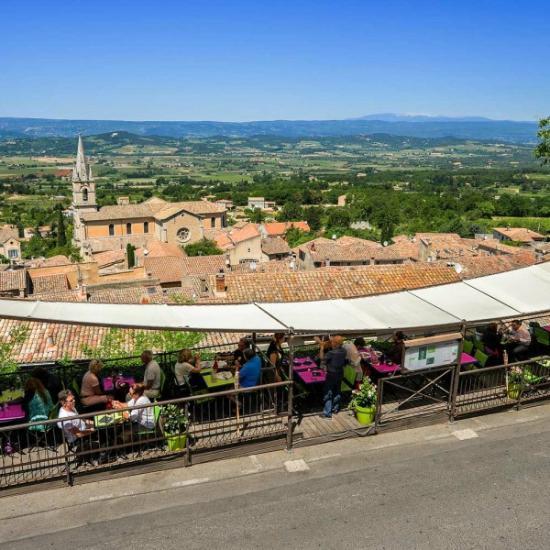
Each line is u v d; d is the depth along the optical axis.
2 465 9.45
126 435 10.02
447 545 7.79
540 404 12.48
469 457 10.16
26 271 49.31
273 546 7.73
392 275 27.38
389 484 9.26
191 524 8.17
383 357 13.24
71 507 8.52
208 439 10.01
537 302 12.39
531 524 8.27
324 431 10.73
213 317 10.49
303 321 10.57
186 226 86.06
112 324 9.22
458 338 11.16
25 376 13.16
